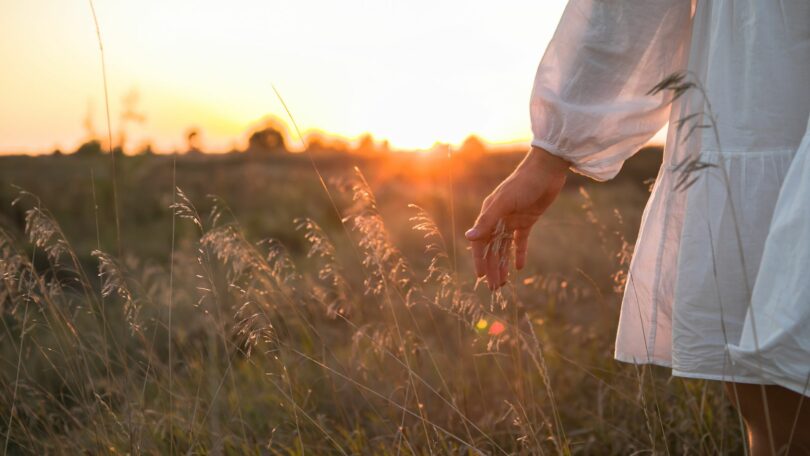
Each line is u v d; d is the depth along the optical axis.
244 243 2.61
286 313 3.16
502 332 2.29
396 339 2.62
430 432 2.41
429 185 11.05
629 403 2.67
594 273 4.45
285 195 11.06
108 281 2.20
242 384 3.06
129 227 8.58
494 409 2.74
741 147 1.32
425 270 5.08
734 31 1.34
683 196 1.47
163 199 9.55
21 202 9.20
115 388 2.42
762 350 1.16
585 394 2.99
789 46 1.29
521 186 1.62
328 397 2.96
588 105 1.54
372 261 2.42
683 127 1.43
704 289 1.33
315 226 2.69
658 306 1.53
